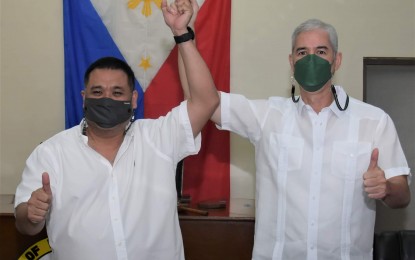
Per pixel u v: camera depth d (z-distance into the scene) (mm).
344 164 1631
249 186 3160
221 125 1764
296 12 3137
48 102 3164
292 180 1652
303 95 1699
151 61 3076
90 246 1473
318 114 1680
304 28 1662
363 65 3178
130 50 3070
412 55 3164
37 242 2305
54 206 1505
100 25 3051
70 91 3053
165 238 1538
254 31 3143
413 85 3410
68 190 1503
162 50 3076
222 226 2324
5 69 3156
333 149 1644
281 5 3139
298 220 1626
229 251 2324
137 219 1506
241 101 1736
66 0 3059
